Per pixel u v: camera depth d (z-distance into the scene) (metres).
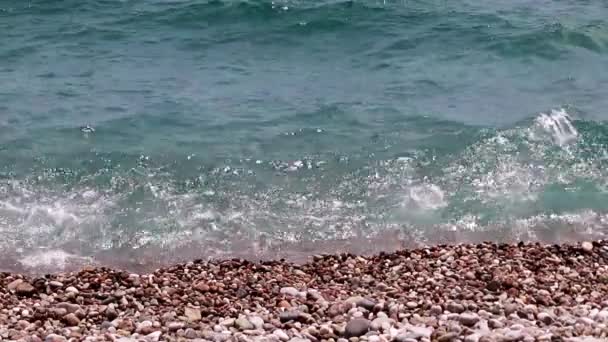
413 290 11.08
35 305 10.62
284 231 13.31
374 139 16.19
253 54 21.05
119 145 15.88
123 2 24.61
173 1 24.53
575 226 13.59
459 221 13.68
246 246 12.88
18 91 18.30
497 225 13.58
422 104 17.88
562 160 15.42
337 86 18.94
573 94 18.36
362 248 12.85
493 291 11.02
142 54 20.86
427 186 14.62
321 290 11.16
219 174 14.92
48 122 16.78
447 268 11.87
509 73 19.73
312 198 14.27
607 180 14.88
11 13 23.52
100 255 12.57
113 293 10.92
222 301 10.80
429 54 20.95
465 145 15.86
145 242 12.93
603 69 19.92
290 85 18.98
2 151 15.47
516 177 14.92
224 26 22.75
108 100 17.95
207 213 13.74
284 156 15.57
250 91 18.61
